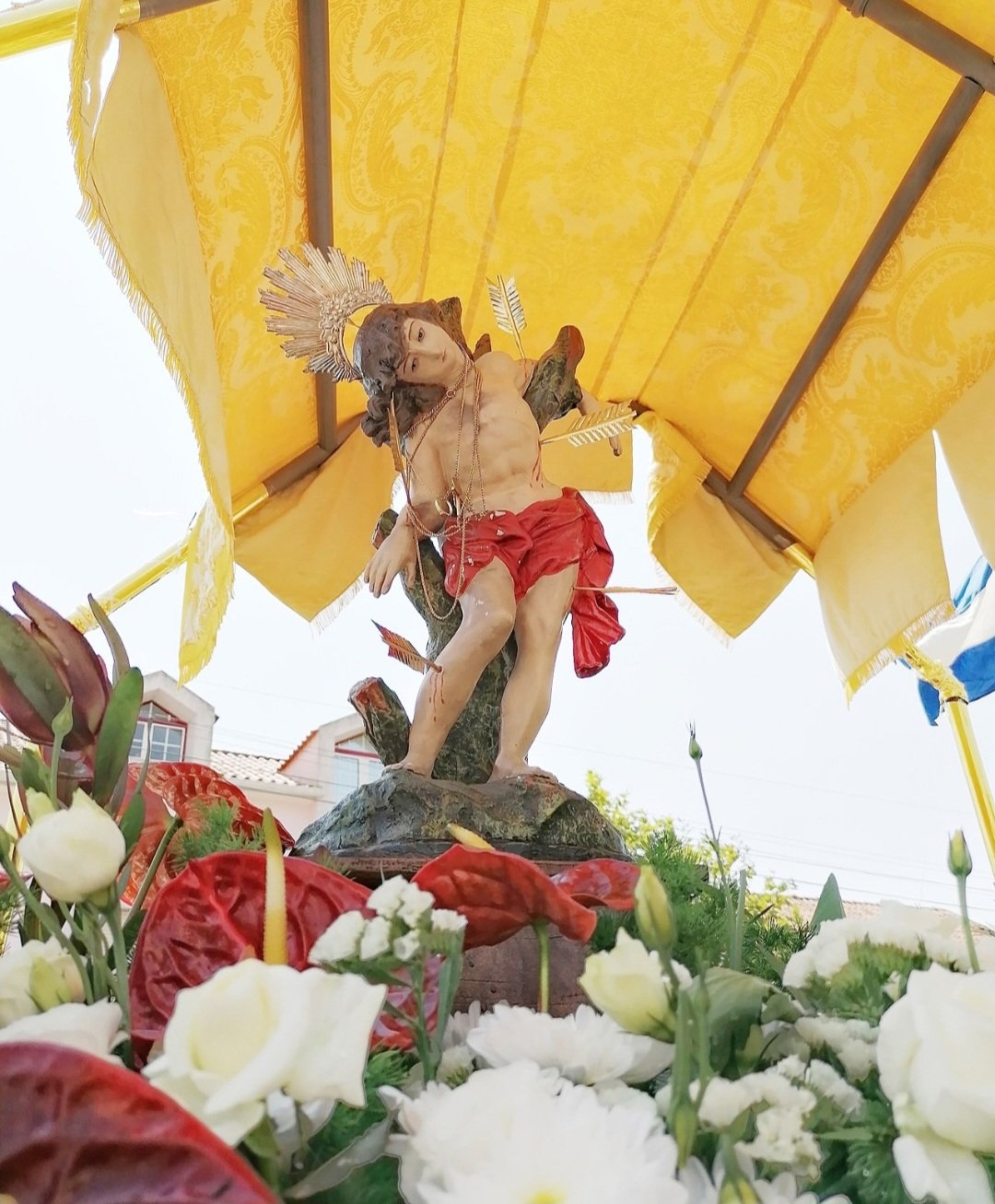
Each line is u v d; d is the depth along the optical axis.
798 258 4.49
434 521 3.32
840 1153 1.14
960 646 5.30
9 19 2.63
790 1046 1.21
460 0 3.82
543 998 1.27
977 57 3.61
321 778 9.60
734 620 4.96
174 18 3.11
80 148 2.57
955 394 4.34
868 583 4.64
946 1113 0.93
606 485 5.06
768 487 5.02
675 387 5.02
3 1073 0.85
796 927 1.74
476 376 3.47
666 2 3.90
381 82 3.88
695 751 1.54
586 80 4.11
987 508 4.17
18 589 1.47
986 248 4.15
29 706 1.41
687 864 1.65
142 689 1.38
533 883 1.25
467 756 3.08
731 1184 0.92
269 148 3.72
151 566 3.93
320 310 3.42
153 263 2.80
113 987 1.21
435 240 4.56
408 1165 0.98
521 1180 0.89
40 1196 0.83
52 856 1.11
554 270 4.68
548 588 3.20
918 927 1.26
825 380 4.68
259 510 4.60
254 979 0.90
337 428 4.70
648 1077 1.17
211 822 2.02
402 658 2.92
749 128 4.22
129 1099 0.84
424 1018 1.11
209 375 3.04
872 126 4.07
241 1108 0.88
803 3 3.82
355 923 1.09
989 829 4.42
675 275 4.70
